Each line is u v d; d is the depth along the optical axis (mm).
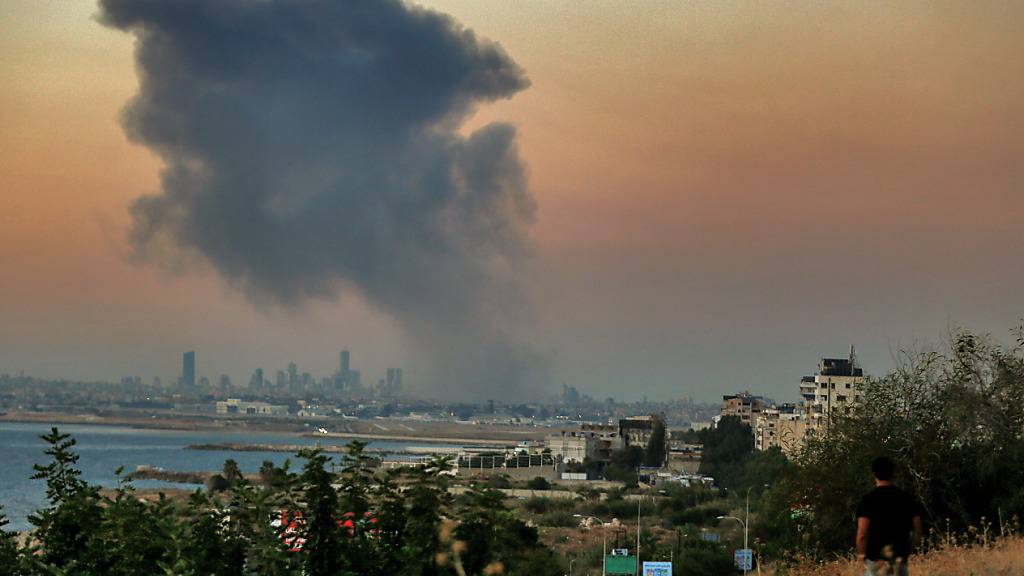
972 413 39406
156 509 21438
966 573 20484
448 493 21484
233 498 20984
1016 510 37000
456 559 16984
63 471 22797
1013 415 39062
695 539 113312
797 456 44969
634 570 87812
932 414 40969
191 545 19969
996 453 38031
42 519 21609
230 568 20141
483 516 21031
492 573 16750
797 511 43344
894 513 16953
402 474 21547
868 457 40344
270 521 20641
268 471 21250
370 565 20141
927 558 24906
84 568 20594
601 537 125438
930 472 38938
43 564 20719
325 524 20516
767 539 58688
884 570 16891
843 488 40688
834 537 41188
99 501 22219
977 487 38688
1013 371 40094
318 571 20281
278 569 19766
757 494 145000
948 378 41250
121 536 20641
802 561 32156
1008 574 20344
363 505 21047
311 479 20812
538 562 22516
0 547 21188
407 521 20984
